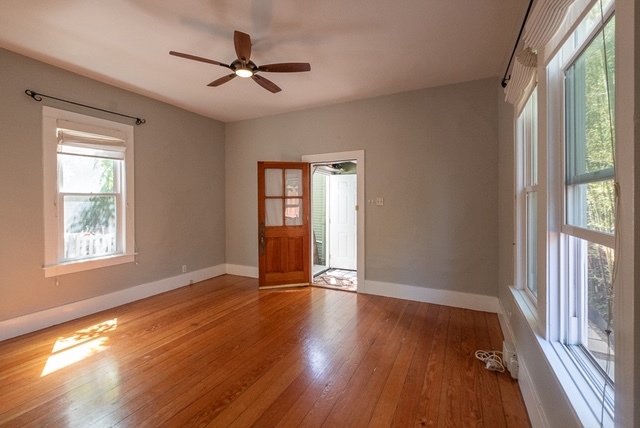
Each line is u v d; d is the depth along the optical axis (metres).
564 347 1.49
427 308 3.61
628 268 0.77
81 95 3.38
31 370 2.27
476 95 3.51
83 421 1.74
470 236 3.58
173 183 4.48
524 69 1.84
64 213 3.32
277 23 2.42
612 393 1.08
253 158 5.14
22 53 2.90
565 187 1.48
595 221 1.19
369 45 2.76
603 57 1.08
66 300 3.26
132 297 3.91
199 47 2.81
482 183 3.50
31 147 3.00
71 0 2.13
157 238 4.25
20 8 2.21
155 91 3.89
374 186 4.12
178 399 1.93
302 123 4.66
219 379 2.15
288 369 2.28
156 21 2.40
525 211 2.39
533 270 2.18
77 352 2.55
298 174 4.67
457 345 2.65
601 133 1.12
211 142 5.14
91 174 3.55
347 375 2.20
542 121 1.60
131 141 3.90
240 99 4.20
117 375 2.21
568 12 1.26
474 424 1.70
